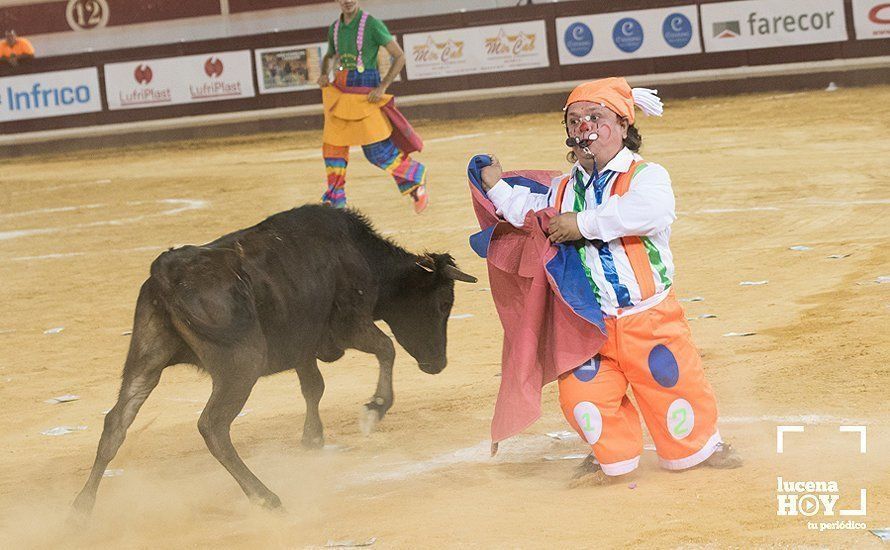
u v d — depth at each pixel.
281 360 10.40
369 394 14.31
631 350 9.43
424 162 38.81
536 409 9.48
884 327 14.52
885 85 46.56
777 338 14.62
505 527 8.51
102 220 33.47
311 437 11.95
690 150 35.66
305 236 10.78
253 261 10.07
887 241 20.81
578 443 11.30
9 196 41.53
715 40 49.12
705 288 18.52
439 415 12.88
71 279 24.97
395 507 9.44
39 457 12.59
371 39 24.25
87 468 11.99
